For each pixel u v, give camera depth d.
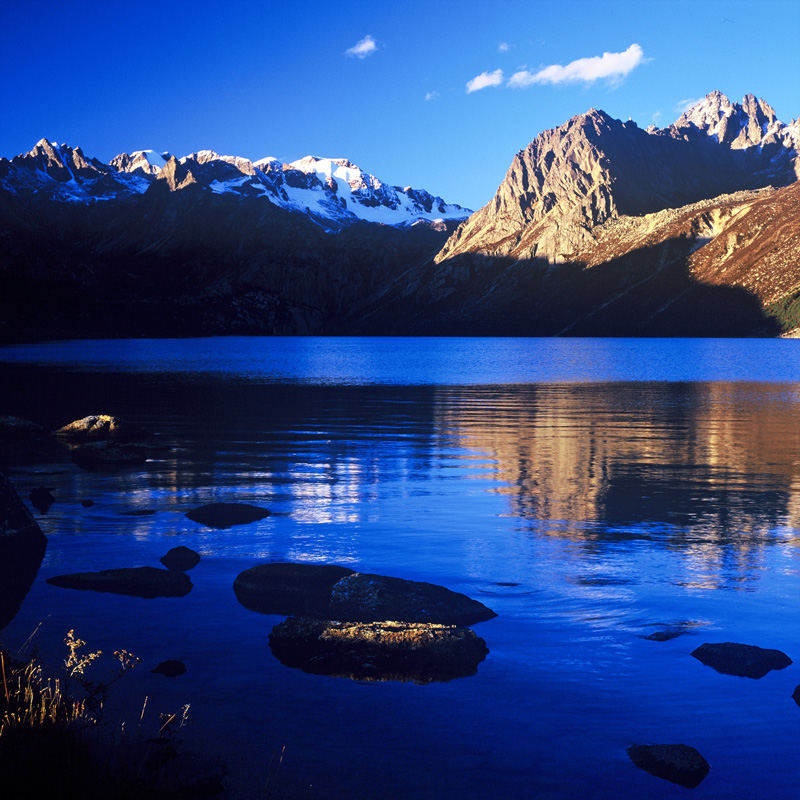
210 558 10.66
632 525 12.62
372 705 6.18
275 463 19.25
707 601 8.76
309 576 9.45
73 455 20.19
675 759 5.27
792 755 5.44
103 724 5.76
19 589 9.11
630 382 56.53
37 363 82.38
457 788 5.02
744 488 15.85
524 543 11.48
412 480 16.92
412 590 8.62
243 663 6.98
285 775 5.14
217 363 89.06
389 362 96.94
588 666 6.95
